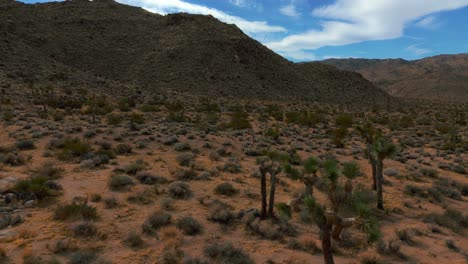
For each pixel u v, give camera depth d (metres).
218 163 22.94
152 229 11.49
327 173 8.34
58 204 13.07
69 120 38.84
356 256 10.61
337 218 7.70
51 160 20.20
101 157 20.64
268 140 33.84
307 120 52.94
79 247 9.86
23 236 10.22
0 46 78.38
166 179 17.44
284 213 10.26
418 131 49.84
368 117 70.25
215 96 93.69
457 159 29.03
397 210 15.25
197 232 11.70
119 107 54.12
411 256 10.97
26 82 66.31
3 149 21.77
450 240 11.99
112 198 13.50
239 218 13.12
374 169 18.23
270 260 10.02
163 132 33.88
